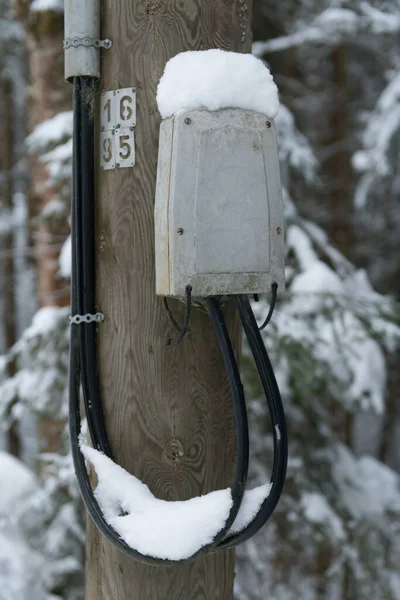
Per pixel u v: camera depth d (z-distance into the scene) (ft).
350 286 17.12
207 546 5.97
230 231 6.00
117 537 6.01
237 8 6.50
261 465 17.46
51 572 15.39
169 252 5.93
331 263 17.98
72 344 6.52
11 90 36.01
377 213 32.58
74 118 6.47
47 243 17.33
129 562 6.45
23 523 16.03
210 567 6.55
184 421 6.40
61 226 17.30
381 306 16.70
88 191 6.46
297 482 17.53
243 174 6.03
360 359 15.39
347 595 18.58
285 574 19.25
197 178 5.90
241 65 6.13
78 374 6.55
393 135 21.43
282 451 6.28
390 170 21.44
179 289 5.91
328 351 15.43
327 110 32.94
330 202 32.01
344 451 18.97
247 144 6.04
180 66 6.08
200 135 5.90
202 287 5.96
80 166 6.45
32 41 17.80
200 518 5.99
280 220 6.22
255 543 18.93
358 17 19.34
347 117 32.94
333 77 33.47
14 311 38.75
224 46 6.43
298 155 16.75
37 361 16.02
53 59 17.40
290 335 15.24
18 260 39.37
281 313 15.65
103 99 6.43
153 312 6.34
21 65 31.78
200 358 6.41
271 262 6.18
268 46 20.76
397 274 34.86
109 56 6.39
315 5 25.13
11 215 35.53
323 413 18.67
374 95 35.06
